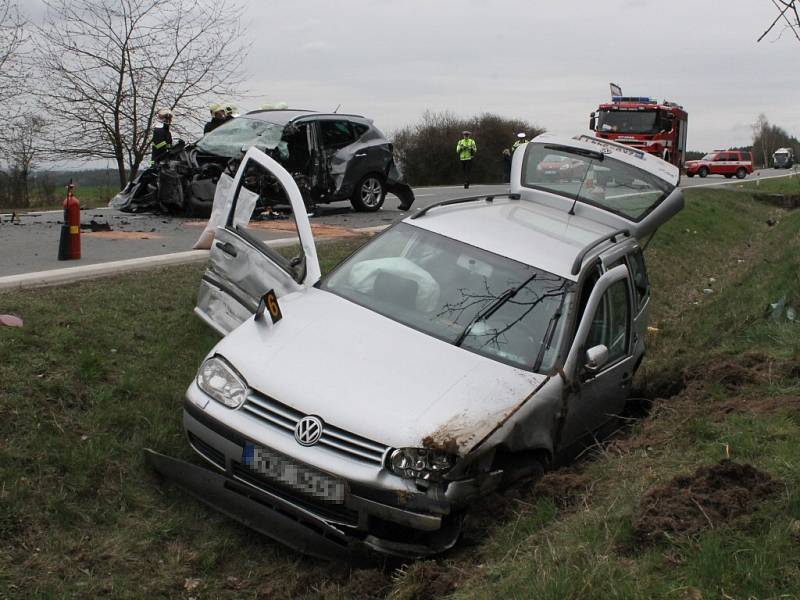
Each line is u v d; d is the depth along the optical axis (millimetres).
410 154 50719
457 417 4547
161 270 8805
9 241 10523
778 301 8859
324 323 5309
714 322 9625
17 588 4035
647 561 3699
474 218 6551
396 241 6164
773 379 6301
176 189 14094
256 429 4578
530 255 5945
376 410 4520
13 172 24953
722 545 3705
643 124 30688
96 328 6586
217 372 4949
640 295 6934
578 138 7812
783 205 29891
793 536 3727
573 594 3467
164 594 4289
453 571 4188
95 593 4137
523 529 4496
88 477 4898
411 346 5137
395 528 4492
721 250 18781
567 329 5445
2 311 6465
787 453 4734
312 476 4391
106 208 15617
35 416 5199
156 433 5480
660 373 7707
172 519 4801
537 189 7621
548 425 5117
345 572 4520
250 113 15602
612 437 6312
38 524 4484
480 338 5328
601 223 7242
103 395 5629
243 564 4645
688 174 52406
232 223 6785
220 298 6703
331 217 15211
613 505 4312
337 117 15859
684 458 4945
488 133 50781
